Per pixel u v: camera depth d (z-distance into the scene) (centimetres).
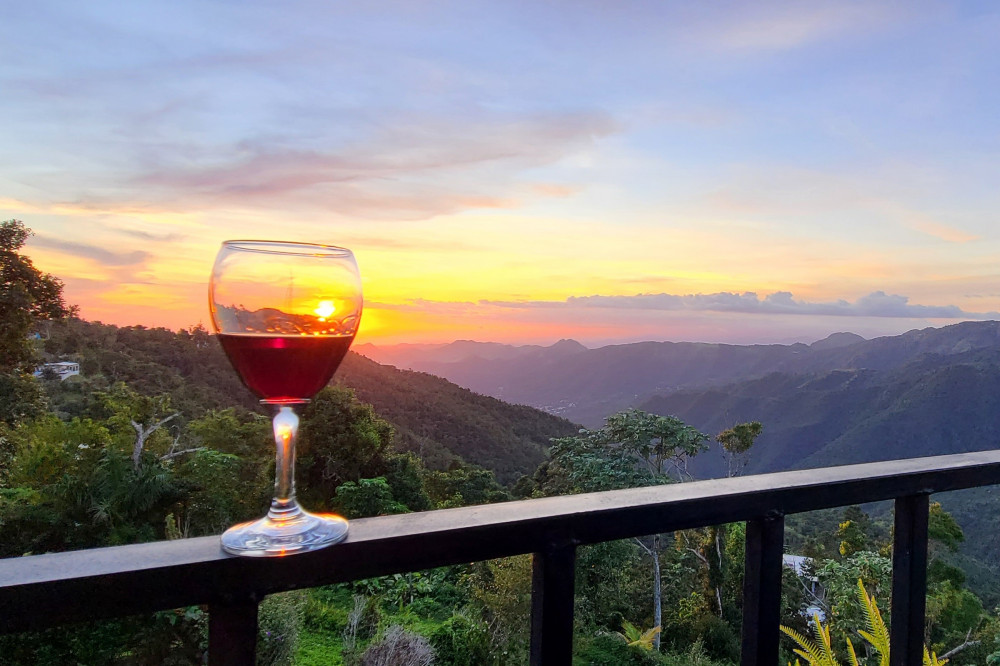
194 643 563
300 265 63
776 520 83
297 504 64
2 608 45
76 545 888
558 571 67
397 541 58
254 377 62
